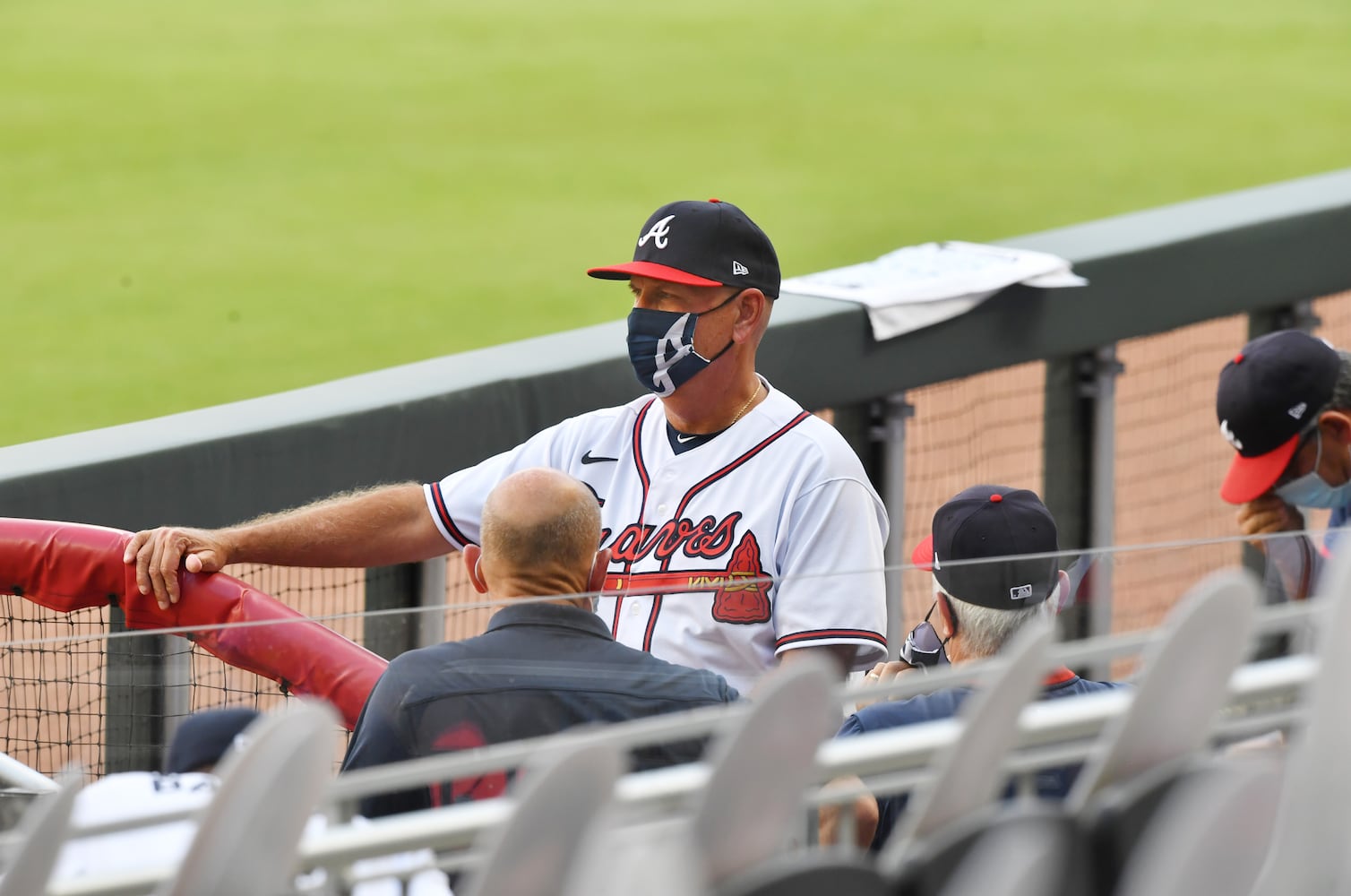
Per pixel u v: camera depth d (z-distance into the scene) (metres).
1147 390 23.33
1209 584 5.02
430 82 57.38
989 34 64.44
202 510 13.02
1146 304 18.38
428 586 13.98
